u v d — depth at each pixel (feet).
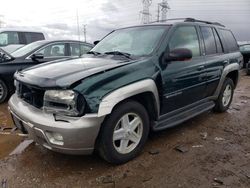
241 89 28.71
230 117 17.48
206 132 14.60
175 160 11.33
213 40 16.46
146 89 11.02
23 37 35.42
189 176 10.09
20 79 10.98
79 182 9.79
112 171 10.50
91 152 10.01
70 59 12.96
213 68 15.61
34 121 9.81
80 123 9.29
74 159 11.41
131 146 11.22
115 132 10.49
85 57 13.19
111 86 9.93
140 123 11.37
